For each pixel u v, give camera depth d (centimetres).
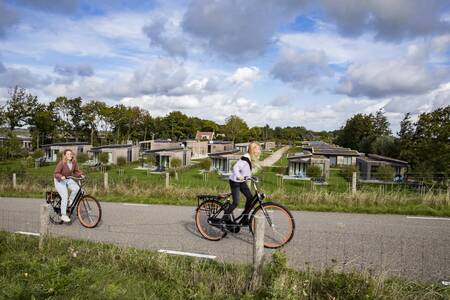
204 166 3684
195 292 390
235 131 9188
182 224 762
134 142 8069
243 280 412
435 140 2412
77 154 4928
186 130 9125
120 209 965
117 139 7388
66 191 752
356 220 779
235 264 479
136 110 7656
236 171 591
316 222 757
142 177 3334
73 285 388
